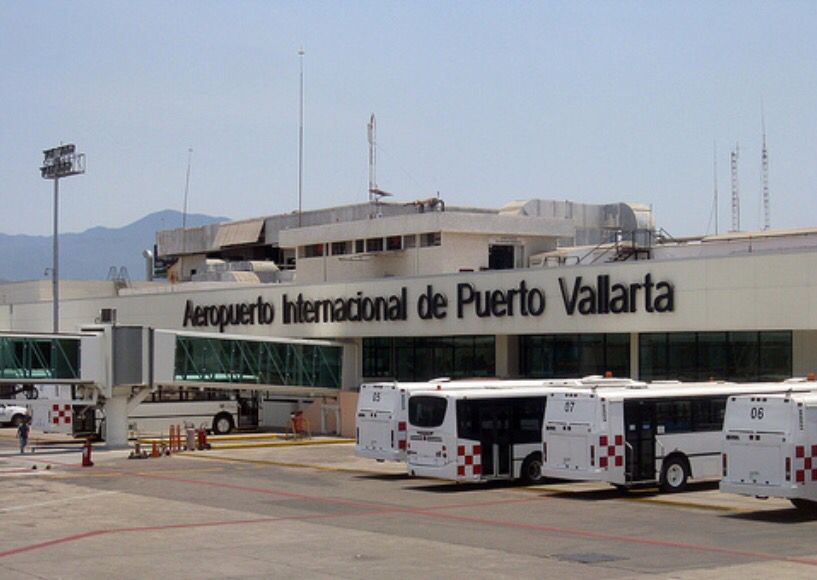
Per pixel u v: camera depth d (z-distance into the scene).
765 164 72.62
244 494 32.66
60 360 48.03
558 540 23.11
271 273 79.25
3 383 46.38
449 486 34.88
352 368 59.12
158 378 50.53
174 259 96.81
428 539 23.36
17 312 79.75
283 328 60.34
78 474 38.78
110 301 71.31
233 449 49.22
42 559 20.80
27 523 26.12
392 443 37.50
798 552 21.22
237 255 91.06
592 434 31.00
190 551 21.77
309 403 60.12
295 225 82.25
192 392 57.19
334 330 57.41
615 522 26.12
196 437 51.09
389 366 58.03
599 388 33.09
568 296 46.31
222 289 64.00
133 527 25.42
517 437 34.81
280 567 19.81
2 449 49.50
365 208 75.50
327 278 67.19
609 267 44.84
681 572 18.92
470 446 33.84
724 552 21.27
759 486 26.30
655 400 32.16
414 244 62.81
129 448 49.09
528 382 36.97
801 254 39.09
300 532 24.55
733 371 42.88
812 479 25.98
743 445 26.64
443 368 55.06
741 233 57.44
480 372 52.94
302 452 47.53
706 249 54.31
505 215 63.12
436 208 71.81
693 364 44.19
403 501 30.91
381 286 54.84
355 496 32.12
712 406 33.28
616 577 18.48
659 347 45.44
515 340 51.41
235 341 54.00
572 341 49.06
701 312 41.84
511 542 22.84
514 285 48.47
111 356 49.12
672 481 32.38
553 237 64.38
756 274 40.31
